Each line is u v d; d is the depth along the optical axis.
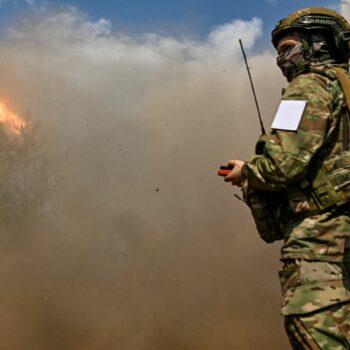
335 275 1.81
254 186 1.98
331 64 2.10
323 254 1.84
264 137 1.97
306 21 2.12
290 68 2.16
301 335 1.79
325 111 1.89
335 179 1.87
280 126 1.91
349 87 1.93
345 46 2.14
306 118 1.88
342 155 1.89
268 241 2.08
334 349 1.74
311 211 1.90
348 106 1.90
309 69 2.04
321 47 2.12
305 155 1.85
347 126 1.92
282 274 1.92
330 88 1.95
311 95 1.92
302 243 1.88
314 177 1.90
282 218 1.98
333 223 1.86
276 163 1.86
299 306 1.80
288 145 1.86
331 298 1.78
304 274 1.83
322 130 1.87
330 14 2.14
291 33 2.16
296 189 1.92
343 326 1.75
